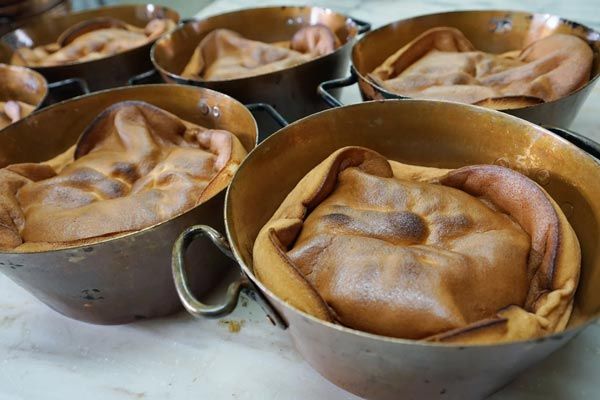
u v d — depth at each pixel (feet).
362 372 1.11
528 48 2.21
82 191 1.69
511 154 1.56
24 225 1.60
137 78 2.31
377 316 1.15
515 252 1.26
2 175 1.73
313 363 1.25
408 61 2.34
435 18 2.39
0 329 1.73
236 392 1.45
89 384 1.52
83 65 2.44
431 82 2.09
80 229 1.51
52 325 1.72
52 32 3.14
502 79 2.05
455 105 1.58
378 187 1.44
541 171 1.49
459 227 1.33
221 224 1.52
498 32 2.37
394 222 1.33
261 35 2.84
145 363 1.55
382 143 1.71
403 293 1.14
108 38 2.88
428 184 1.47
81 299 1.51
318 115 1.60
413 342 0.93
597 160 1.33
